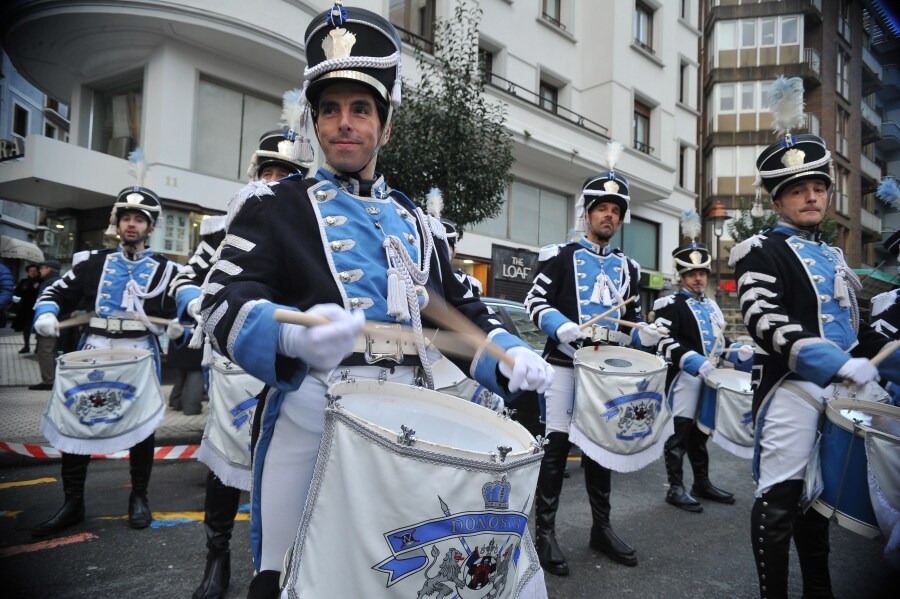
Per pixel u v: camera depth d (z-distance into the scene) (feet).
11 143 33.68
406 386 4.59
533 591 4.70
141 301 11.32
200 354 19.08
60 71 29.60
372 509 3.53
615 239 53.06
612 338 11.18
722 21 69.97
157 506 12.21
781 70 65.26
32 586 8.48
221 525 8.21
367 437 3.59
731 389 13.41
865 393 10.22
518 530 3.86
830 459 7.00
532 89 45.93
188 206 26.76
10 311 52.16
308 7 28.09
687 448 14.66
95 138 30.81
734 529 12.07
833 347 6.70
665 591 9.05
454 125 25.84
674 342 14.12
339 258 4.67
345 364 4.64
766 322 7.25
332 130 4.90
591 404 9.66
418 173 25.32
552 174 46.37
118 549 9.90
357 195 5.09
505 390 4.83
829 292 7.72
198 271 8.83
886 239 12.18
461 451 3.57
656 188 51.31
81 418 10.03
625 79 50.06
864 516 6.65
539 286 11.27
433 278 5.44
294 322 3.55
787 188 8.21
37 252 61.46
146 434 10.65
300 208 4.76
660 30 54.13
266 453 4.66
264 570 4.52
